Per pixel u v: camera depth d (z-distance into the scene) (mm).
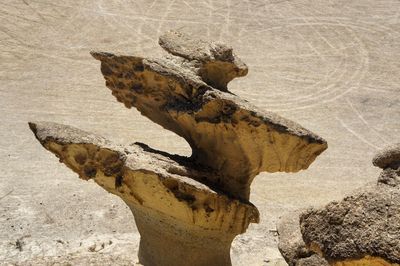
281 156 11930
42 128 12641
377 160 9469
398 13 42188
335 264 7688
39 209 21328
